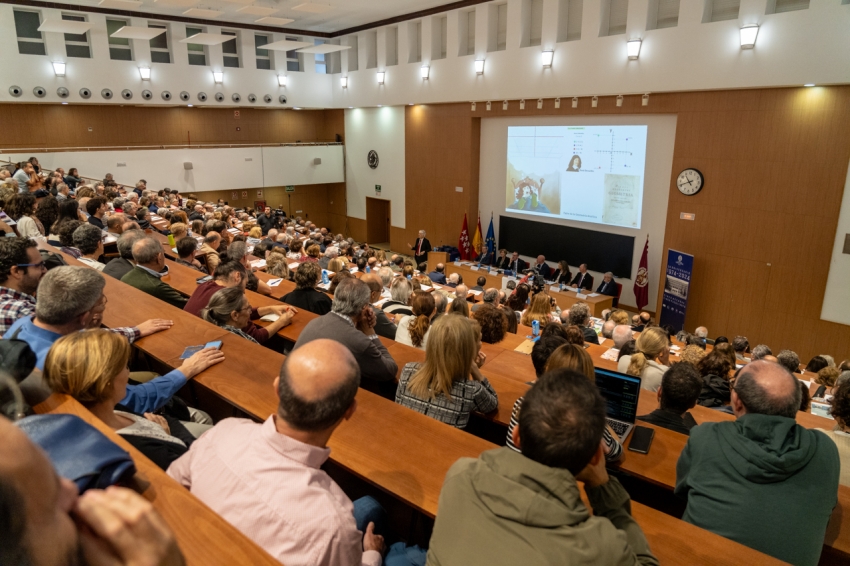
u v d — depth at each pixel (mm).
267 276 6254
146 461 1377
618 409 2619
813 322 10477
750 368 2098
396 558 1870
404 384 2729
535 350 3041
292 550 1333
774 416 1976
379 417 2289
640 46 11547
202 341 2986
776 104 10242
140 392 2283
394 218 19844
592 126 13406
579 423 1220
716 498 1922
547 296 7109
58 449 1093
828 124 9719
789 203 10391
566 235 14508
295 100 19766
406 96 17422
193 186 18438
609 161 13227
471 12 15430
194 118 19750
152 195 13742
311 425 1416
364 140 20500
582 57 12617
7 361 1405
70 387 1672
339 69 20281
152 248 4199
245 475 1417
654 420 2793
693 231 11766
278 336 4066
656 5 11609
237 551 1177
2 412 979
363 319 3252
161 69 17109
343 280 3199
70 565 531
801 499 1838
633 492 2543
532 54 13617
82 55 16016
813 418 4086
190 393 2885
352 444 2111
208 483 1449
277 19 16109
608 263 13711
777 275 10758
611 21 12328
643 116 12438
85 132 17688
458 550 1196
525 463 1237
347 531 1373
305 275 4664
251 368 2691
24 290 2855
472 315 5906
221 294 3338
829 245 10055
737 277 11297
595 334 7102
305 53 19688
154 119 18922
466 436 2188
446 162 17141
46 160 15617
